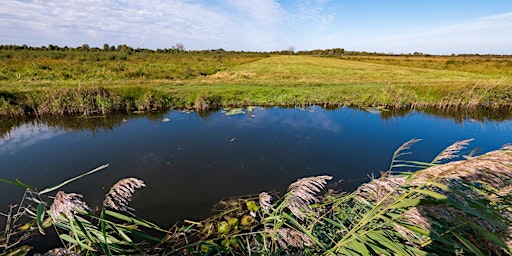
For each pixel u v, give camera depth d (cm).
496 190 227
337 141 973
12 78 1922
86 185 643
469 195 227
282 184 659
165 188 637
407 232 227
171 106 1460
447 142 985
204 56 5484
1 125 1124
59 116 1246
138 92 1460
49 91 1318
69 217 213
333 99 1636
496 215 200
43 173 704
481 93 1576
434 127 1184
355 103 1590
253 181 674
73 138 984
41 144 920
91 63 3009
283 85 2003
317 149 891
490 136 1073
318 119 1283
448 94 1579
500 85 1606
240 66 3853
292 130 1098
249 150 877
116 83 1825
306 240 286
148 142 942
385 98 1606
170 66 3228
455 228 223
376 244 246
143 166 753
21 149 870
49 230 463
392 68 4009
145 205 568
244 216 513
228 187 643
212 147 898
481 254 179
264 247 347
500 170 167
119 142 941
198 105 1425
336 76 2828
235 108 1477
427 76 2902
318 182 271
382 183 239
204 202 579
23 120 1184
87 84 1692
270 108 1501
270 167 752
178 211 547
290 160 799
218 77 2547
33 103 1247
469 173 177
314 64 4450
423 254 214
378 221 276
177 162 780
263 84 2023
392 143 960
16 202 559
